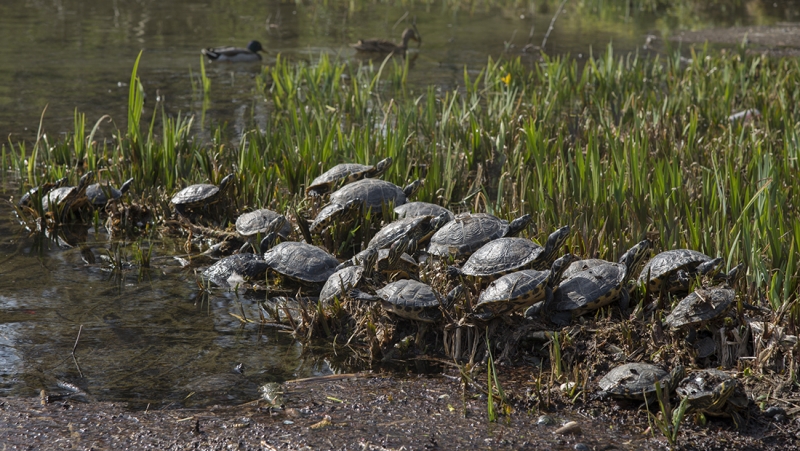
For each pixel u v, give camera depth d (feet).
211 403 14.38
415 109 33.63
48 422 13.52
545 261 17.72
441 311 16.37
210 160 27.78
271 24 73.00
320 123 31.14
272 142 29.01
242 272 20.18
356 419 13.91
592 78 45.55
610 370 15.42
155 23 71.36
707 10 92.58
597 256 19.52
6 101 40.22
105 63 52.01
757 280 17.03
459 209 25.05
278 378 15.46
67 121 36.52
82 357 15.93
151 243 23.15
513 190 24.38
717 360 15.67
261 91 44.83
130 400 14.39
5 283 19.65
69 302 18.65
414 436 13.37
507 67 46.21
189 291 19.66
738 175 21.83
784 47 62.34
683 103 36.27
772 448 13.21
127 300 18.94
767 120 31.96
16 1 83.20
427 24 76.38
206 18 75.97
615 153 24.22
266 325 17.84
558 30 72.84
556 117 37.52
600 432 13.67
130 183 25.93
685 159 26.89
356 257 19.04
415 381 15.48
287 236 22.45
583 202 21.83
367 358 16.42
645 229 20.17
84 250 22.40
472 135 29.96
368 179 23.94
